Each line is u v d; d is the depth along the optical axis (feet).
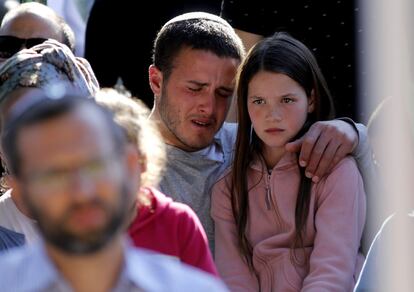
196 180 21.59
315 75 21.25
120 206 11.62
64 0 31.99
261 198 21.09
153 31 29.86
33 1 28.71
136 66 30.04
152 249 16.62
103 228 11.48
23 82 17.81
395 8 20.67
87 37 30.42
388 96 20.44
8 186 19.21
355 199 20.44
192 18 21.66
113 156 11.61
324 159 20.56
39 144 11.50
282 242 20.62
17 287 11.98
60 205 11.41
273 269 20.58
